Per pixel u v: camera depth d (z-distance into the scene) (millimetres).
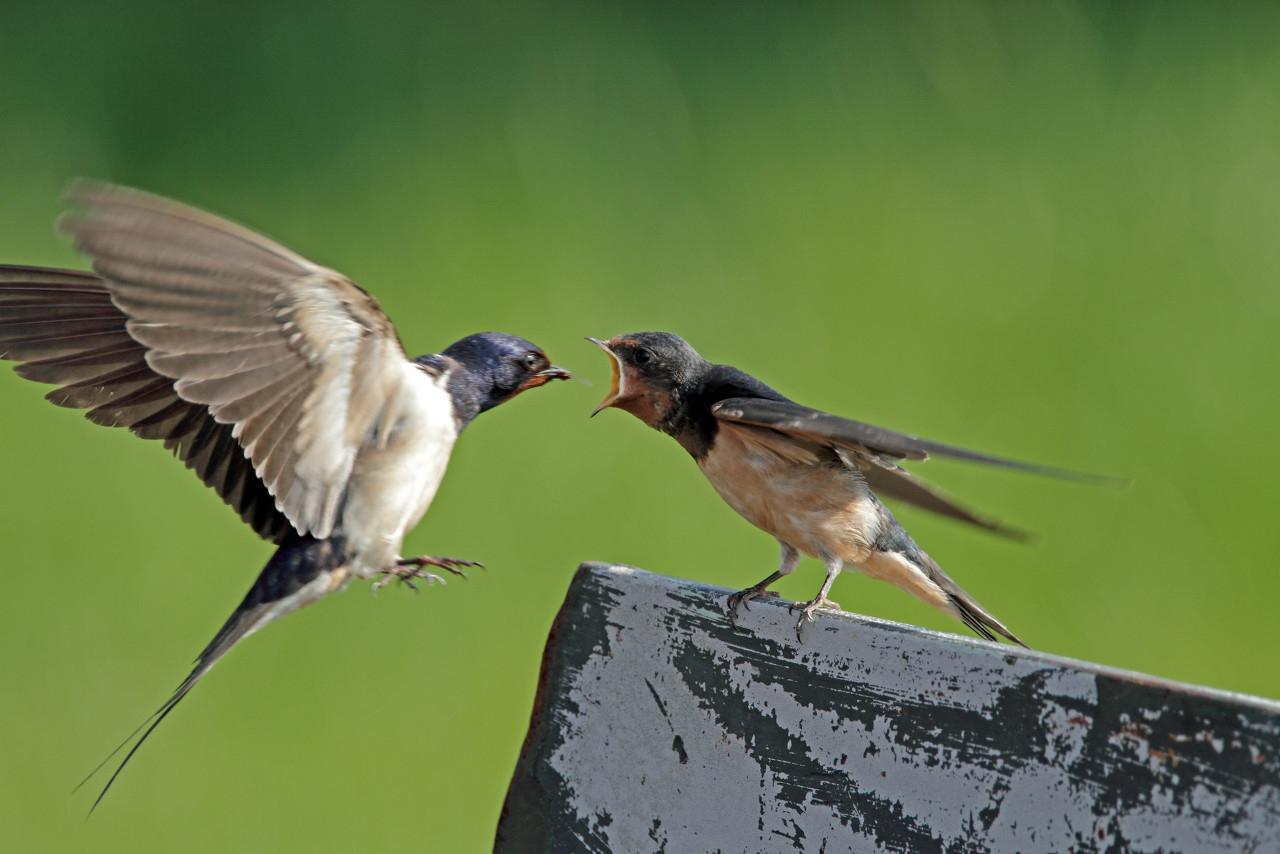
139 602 12656
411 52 17203
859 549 7645
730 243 15633
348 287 6301
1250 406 14289
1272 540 13297
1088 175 16344
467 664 12258
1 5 17109
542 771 5504
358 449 6879
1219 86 17203
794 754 5113
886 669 4969
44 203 15734
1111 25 17828
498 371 7887
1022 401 14484
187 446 7055
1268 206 15938
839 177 16172
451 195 15922
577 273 15125
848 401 14578
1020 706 4699
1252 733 4324
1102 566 13258
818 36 17578
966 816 4762
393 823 11242
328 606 12391
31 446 13766
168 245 5883
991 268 15500
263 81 16953
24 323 6871
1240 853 4301
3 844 11289
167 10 17297
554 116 16594
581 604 5539
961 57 17297
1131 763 4496
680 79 17109
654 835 5309
